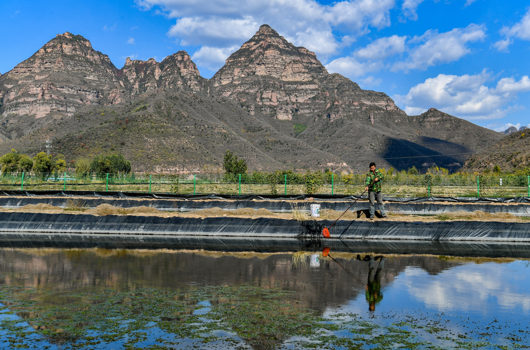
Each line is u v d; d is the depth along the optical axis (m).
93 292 7.76
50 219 17.22
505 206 20.75
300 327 5.98
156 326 5.95
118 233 16.72
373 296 7.72
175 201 22.17
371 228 15.52
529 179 29.28
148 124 140.75
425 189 35.81
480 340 5.62
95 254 12.00
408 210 20.86
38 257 11.46
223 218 16.41
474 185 36.88
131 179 45.53
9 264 10.42
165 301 7.20
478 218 16.66
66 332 5.69
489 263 11.06
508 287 8.52
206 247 13.48
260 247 13.52
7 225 17.27
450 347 5.34
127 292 7.78
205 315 6.46
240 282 8.66
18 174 47.47
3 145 142.12
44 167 80.94
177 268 10.06
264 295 7.67
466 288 8.41
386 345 5.36
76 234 16.53
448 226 15.29
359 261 11.18
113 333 5.66
